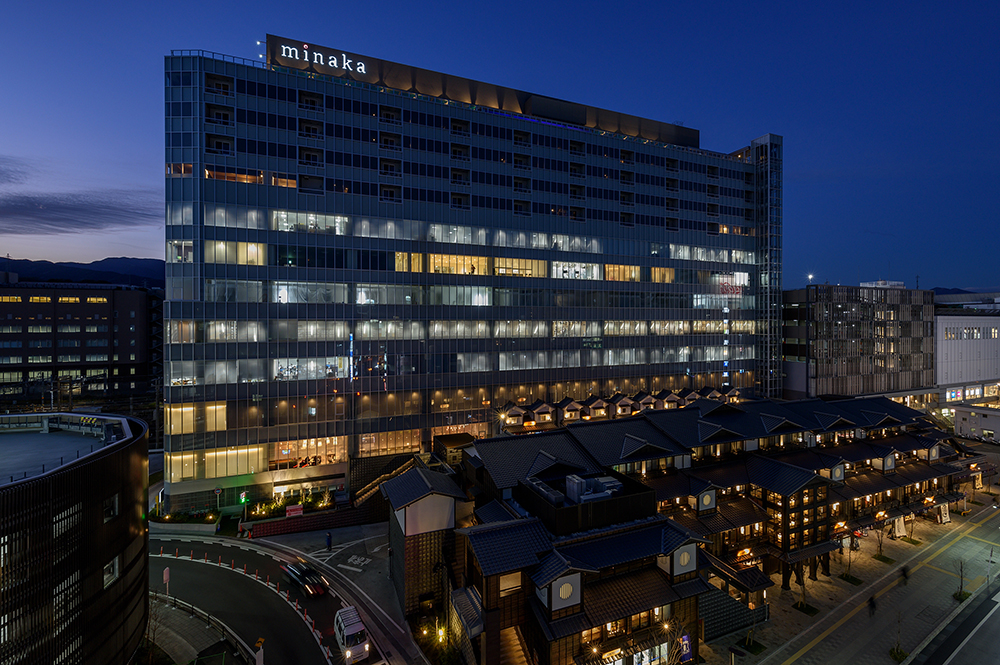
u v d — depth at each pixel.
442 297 72.94
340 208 66.38
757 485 45.00
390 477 62.28
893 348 105.50
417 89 78.75
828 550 43.06
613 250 88.56
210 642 34.53
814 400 63.31
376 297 68.38
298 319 63.59
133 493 31.95
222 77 60.62
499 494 39.12
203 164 58.94
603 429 48.88
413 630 36.25
